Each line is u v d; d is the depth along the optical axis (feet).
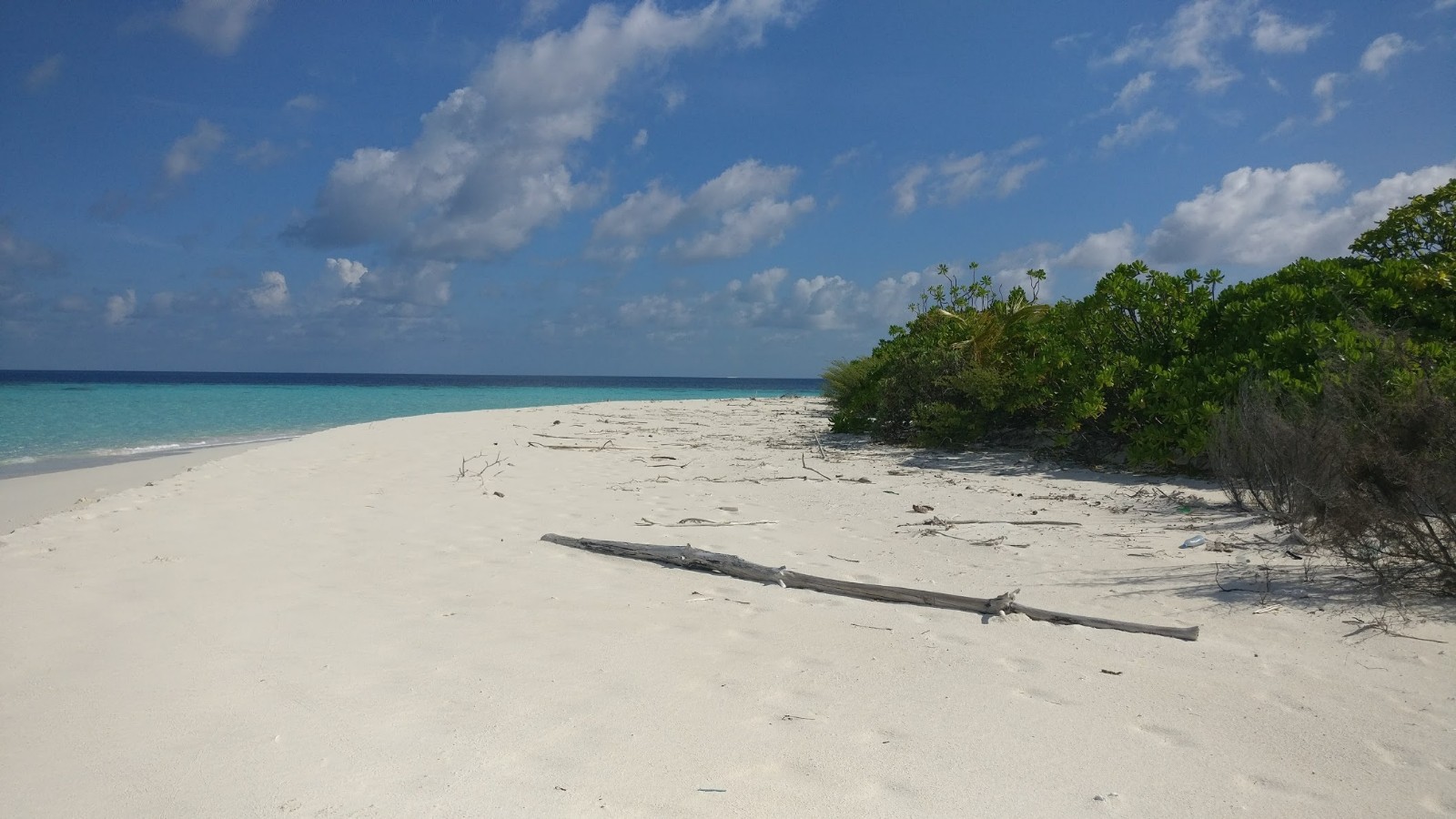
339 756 9.50
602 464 36.40
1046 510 25.58
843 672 12.37
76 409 81.20
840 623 14.69
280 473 32.73
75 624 14.05
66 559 18.65
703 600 16.06
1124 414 34.63
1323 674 12.23
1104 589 16.84
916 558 19.49
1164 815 8.53
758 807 8.56
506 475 32.81
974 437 40.57
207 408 87.15
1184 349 34.06
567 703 11.08
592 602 15.74
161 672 11.96
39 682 11.57
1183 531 21.98
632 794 8.77
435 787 8.84
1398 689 11.66
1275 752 9.91
